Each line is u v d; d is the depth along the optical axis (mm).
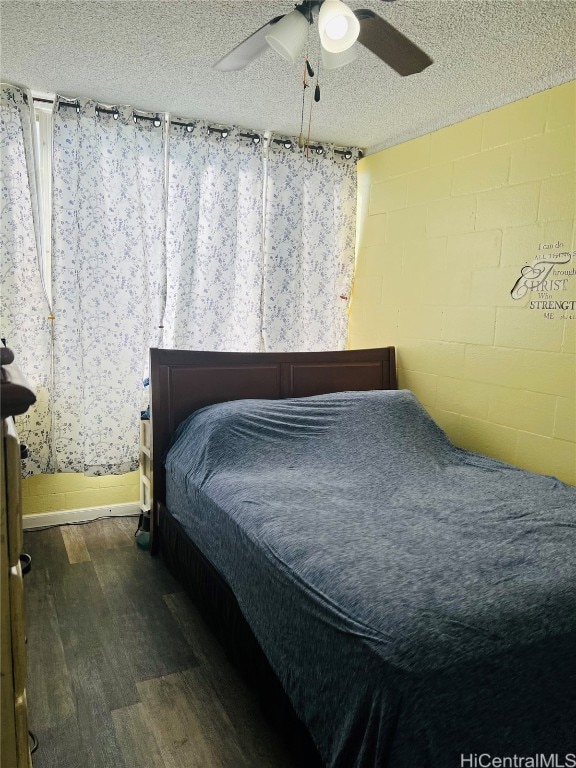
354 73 2389
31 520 3049
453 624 1229
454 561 1540
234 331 3377
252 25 2023
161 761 1551
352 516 1888
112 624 2197
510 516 1901
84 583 2506
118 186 2895
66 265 2859
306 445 2559
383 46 1680
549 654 1233
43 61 2357
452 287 2967
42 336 2877
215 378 2916
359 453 2533
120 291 2957
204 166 3086
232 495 2080
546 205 2453
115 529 3102
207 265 3186
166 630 2170
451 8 1851
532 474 2414
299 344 3529
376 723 1147
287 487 2152
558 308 2428
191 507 2354
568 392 2408
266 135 3275
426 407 3197
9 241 2701
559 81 2367
